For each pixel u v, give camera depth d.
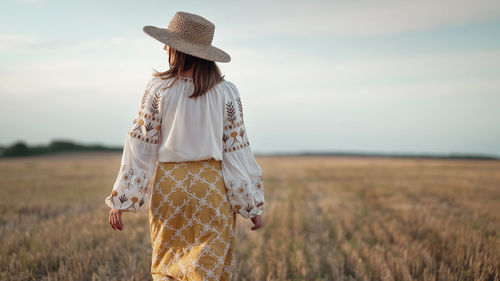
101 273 3.55
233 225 2.17
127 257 4.12
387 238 5.30
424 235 5.54
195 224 1.99
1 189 12.02
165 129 2.07
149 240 5.05
